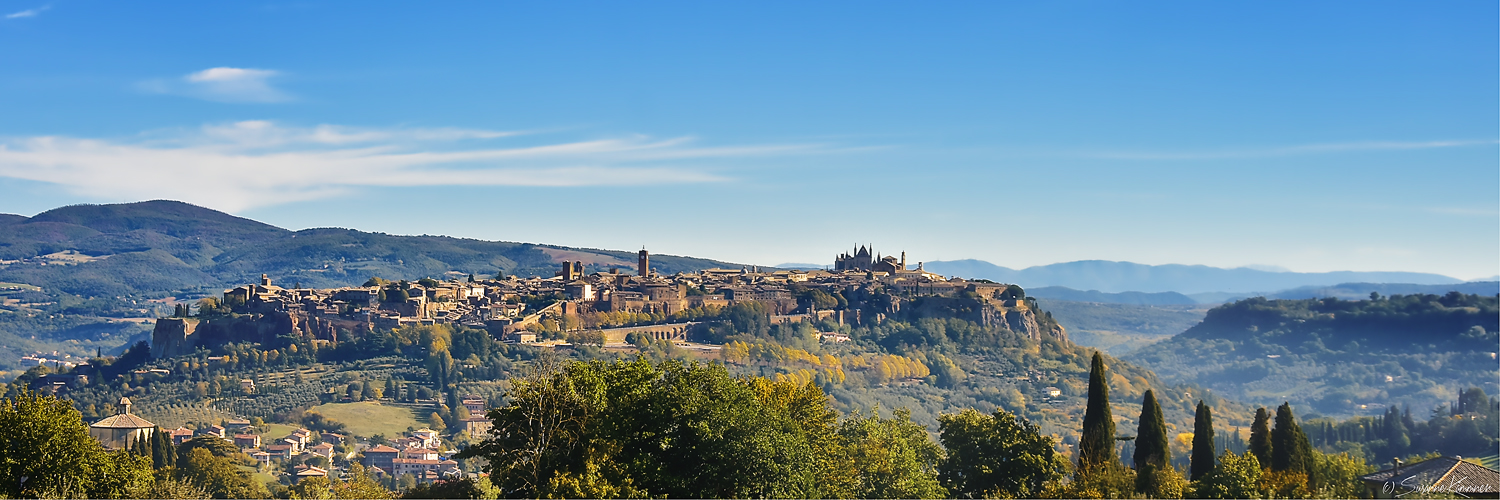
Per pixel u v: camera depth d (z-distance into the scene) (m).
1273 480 139.38
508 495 107.69
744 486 108.62
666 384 116.38
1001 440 145.12
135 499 116.69
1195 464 154.88
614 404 112.88
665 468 108.94
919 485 134.62
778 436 112.62
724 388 114.94
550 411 109.25
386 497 139.25
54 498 105.50
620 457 109.06
